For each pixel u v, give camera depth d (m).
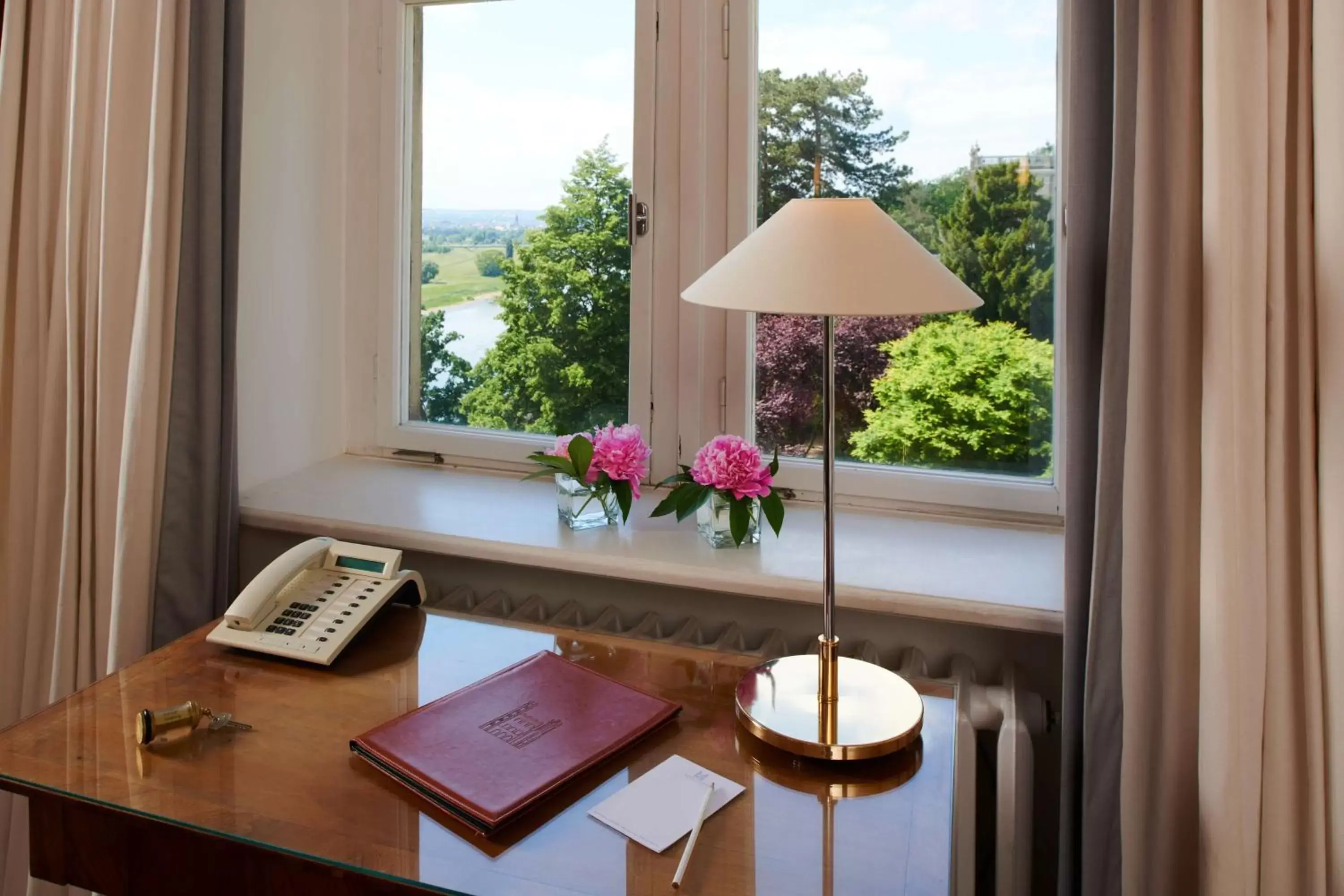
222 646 1.45
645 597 1.80
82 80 1.72
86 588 1.79
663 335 1.99
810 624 1.72
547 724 1.23
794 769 1.18
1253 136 1.20
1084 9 1.32
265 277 2.01
